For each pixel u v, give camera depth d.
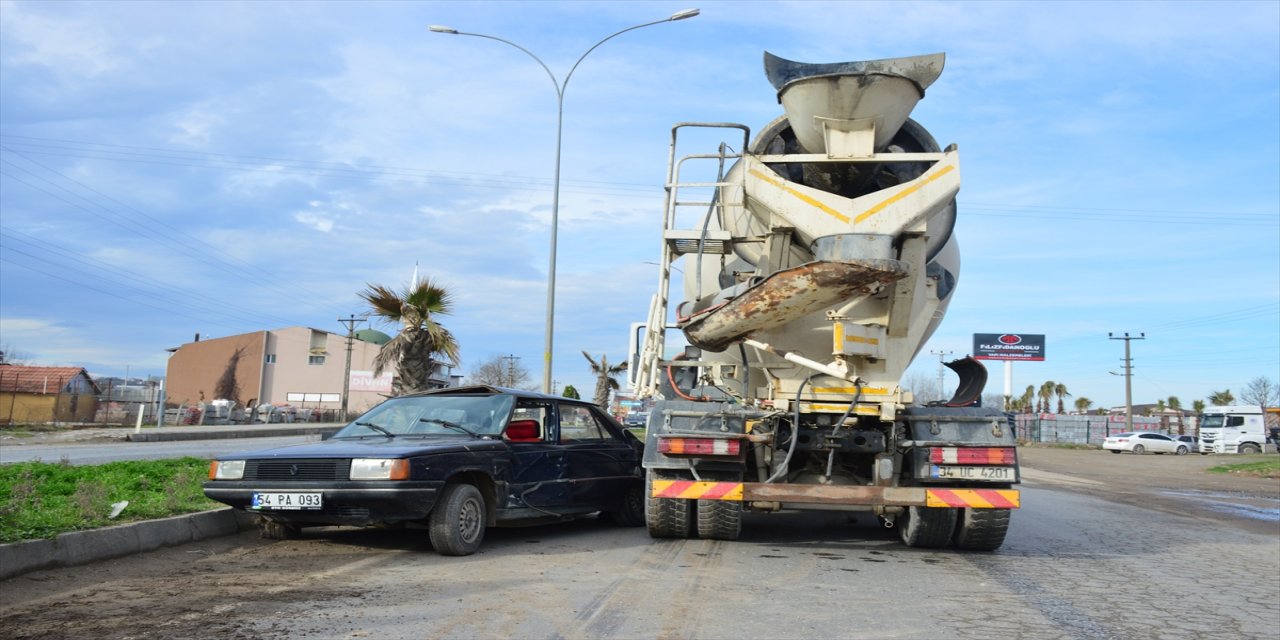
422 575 6.58
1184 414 76.31
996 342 81.12
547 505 8.64
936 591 6.57
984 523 8.31
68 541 6.32
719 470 8.38
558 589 6.20
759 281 8.00
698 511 8.62
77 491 8.23
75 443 26.97
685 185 8.91
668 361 9.23
